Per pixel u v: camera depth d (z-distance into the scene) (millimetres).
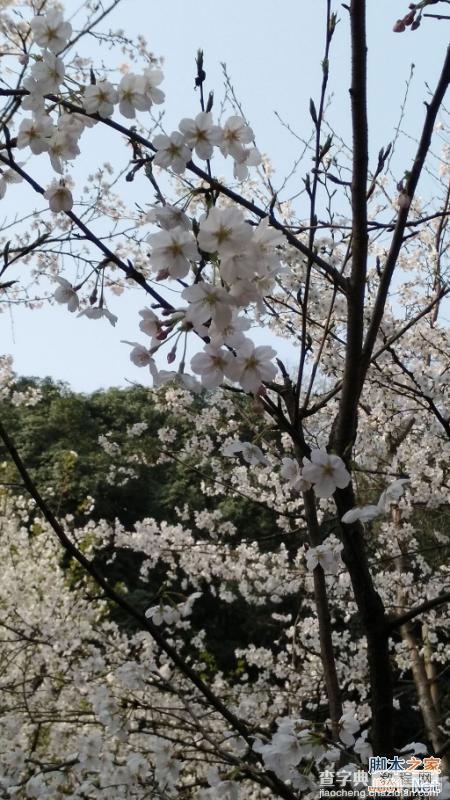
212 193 2020
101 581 2697
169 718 5043
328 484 2090
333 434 2305
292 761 2586
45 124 2230
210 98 2033
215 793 2938
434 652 6863
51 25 2291
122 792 3641
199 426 6789
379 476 6379
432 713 5832
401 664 6691
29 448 15000
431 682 6133
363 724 3090
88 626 5809
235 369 1742
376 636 2322
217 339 1713
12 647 5984
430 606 2264
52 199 2209
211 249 1638
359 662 6332
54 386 18516
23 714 5254
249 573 6582
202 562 6688
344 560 2309
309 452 2150
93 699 3766
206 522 6934
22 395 7855
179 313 1825
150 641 5359
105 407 15891
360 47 2092
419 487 6145
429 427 6117
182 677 5625
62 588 7105
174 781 3537
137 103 2221
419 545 7141
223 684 5891
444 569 6566
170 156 2021
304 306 2420
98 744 3721
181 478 13422
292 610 11562
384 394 6070
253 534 10492
